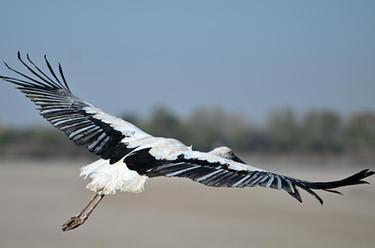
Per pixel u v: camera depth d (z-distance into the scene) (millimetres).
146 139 8305
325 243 22016
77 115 8672
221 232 23734
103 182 8055
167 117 65625
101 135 8531
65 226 8773
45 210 29266
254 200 31594
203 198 32531
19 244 21562
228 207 29375
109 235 23297
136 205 30469
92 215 27750
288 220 25844
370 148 71938
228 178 7074
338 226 24859
